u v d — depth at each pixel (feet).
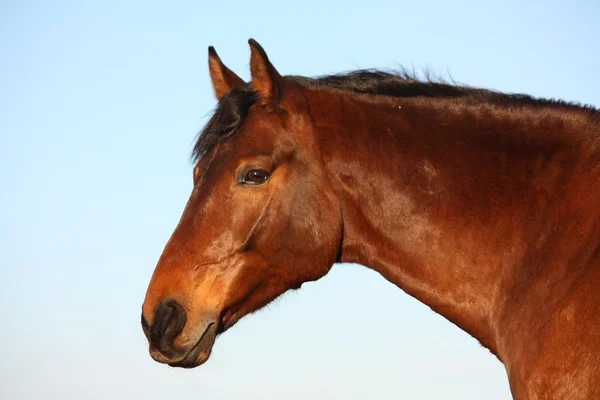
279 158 18.44
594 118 17.34
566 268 16.08
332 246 18.70
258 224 18.24
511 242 17.31
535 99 18.31
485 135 18.10
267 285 18.85
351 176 18.74
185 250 18.07
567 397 15.11
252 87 18.94
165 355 17.69
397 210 18.40
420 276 18.35
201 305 17.92
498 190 17.61
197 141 18.93
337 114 19.03
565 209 16.69
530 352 16.06
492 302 17.54
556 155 17.29
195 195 18.47
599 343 14.79
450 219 17.93
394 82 19.51
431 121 18.60
